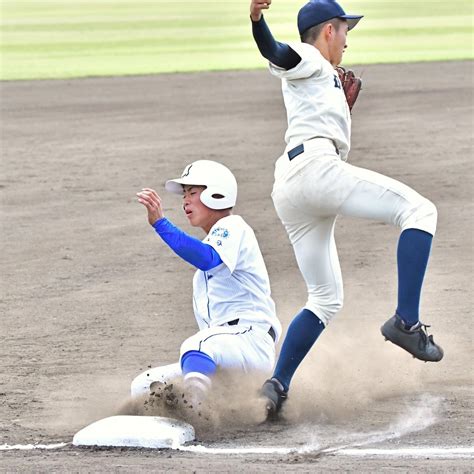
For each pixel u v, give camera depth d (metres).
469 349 25.05
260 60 112.88
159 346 26.25
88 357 25.39
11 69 109.50
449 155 55.88
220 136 65.44
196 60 114.56
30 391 22.64
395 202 19.88
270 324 20.80
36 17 191.62
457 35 135.88
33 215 44.91
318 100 20.41
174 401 19.31
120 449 18.08
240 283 20.62
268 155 57.94
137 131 69.12
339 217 42.88
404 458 16.94
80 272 35.12
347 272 33.78
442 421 19.56
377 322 27.81
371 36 137.38
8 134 69.81
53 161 58.84
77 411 21.09
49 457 17.58
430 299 30.06
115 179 52.69
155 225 19.88
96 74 103.94
